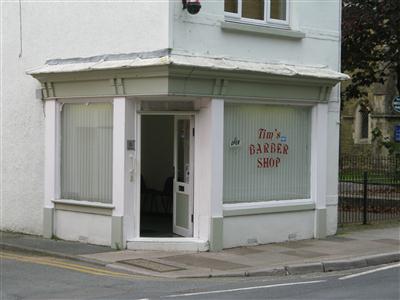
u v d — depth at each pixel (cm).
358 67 2278
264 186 1350
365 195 1669
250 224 1308
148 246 1238
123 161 1240
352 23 2148
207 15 1230
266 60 1327
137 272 1060
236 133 1302
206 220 1241
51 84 1356
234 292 911
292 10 1380
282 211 1359
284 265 1106
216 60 1223
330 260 1152
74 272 1073
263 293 901
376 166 2339
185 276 1033
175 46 1181
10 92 1486
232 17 1290
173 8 1177
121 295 895
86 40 1309
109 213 1266
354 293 897
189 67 1159
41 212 1427
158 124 1659
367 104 2886
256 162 1337
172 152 1633
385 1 2106
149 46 1200
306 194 1424
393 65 2289
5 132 1502
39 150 1429
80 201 1334
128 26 1234
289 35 1354
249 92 1278
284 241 1366
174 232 1341
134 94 1215
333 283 987
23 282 989
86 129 1335
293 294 892
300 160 1414
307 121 1426
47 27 1391
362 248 1297
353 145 3781
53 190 1376
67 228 1355
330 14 1450
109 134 1295
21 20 1450
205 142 1241
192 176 1280
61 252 1223
